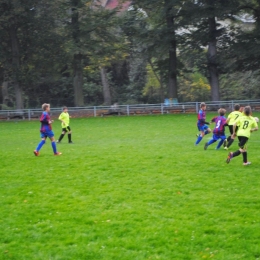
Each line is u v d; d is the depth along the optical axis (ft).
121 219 32.73
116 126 108.27
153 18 157.17
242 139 49.26
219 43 156.15
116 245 28.40
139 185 41.91
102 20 152.35
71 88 207.51
